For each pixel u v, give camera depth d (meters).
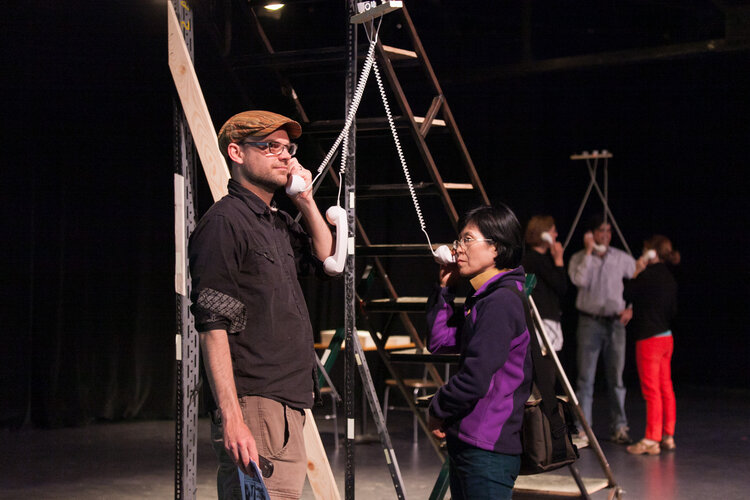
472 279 2.74
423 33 8.80
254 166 2.38
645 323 6.16
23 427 6.81
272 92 3.90
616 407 6.59
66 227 6.97
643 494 4.88
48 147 6.85
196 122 2.96
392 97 8.57
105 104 7.00
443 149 9.17
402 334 9.00
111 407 7.24
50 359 6.88
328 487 3.12
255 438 2.27
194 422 2.95
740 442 6.56
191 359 2.93
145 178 7.29
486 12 8.91
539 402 2.59
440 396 2.47
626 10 9.15
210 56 6.88
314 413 7.76
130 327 7.29
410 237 9.06
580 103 10.11
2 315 6.66
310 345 2.43
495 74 8.99
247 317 2.28
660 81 9.61
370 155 8.87
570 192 10.33
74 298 7.02
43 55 6.62
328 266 2.65
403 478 5.25
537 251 6.48
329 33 7.67
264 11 7.07
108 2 6.70
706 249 9.89
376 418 3.34
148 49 7.00
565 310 10.30
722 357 9.93
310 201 2.58
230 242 2.22
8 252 6.67
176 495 2.90
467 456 2.49
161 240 7.39
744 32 7.70
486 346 2.44
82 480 5.11
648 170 10.05
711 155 9.66
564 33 9.49
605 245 6.67
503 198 9.77
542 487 3.88
